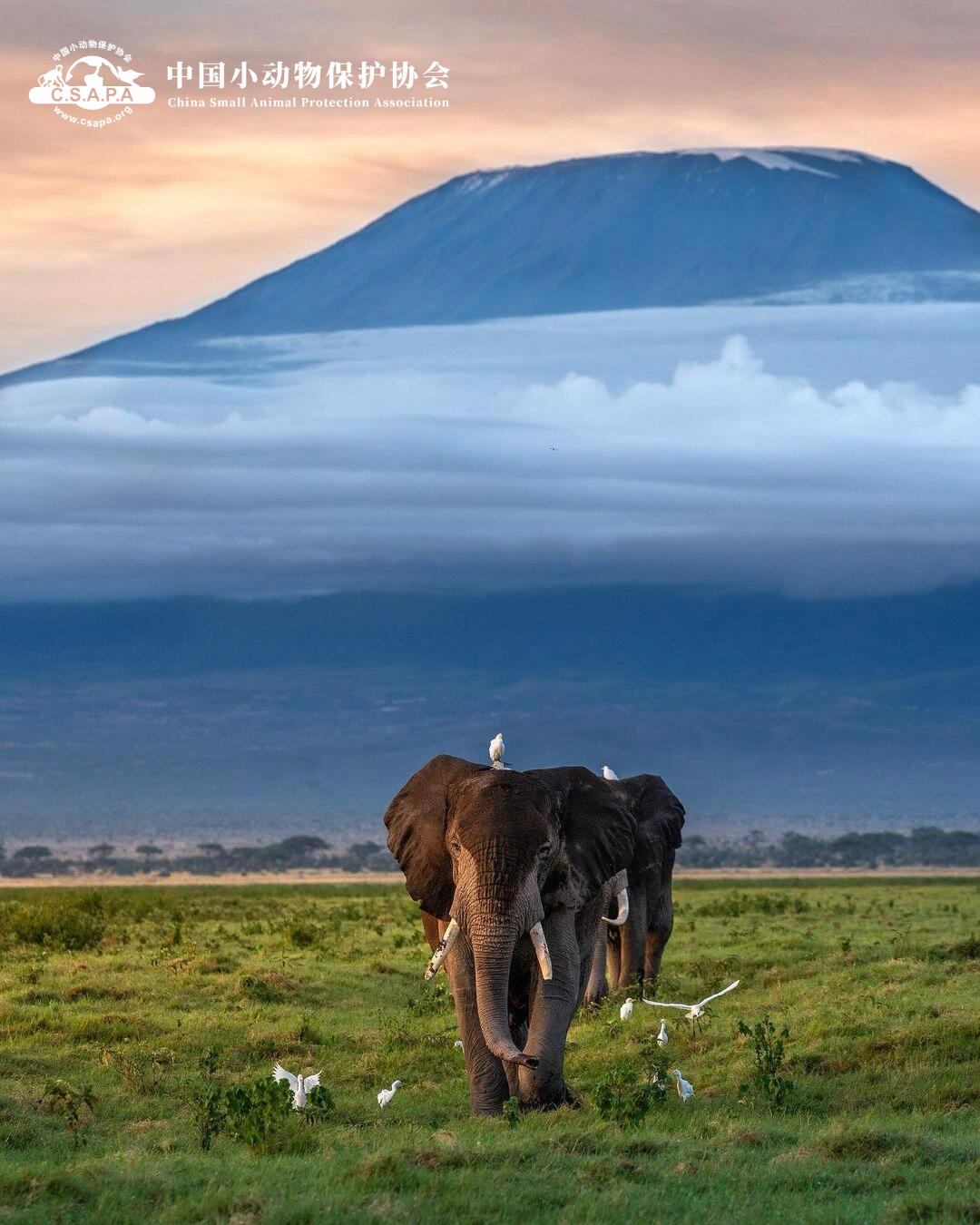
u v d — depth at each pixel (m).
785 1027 54.16
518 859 44.69
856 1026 57.34
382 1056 56.88
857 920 117.62
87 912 125.62
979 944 78.25
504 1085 46.72
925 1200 33.81
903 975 70.31
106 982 70.62
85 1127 44.31
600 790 49.25
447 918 47.31
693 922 115.19
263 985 70.38
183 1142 42.09
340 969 79.81
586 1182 36.09
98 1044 57.66
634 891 73.31
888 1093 48.72
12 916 102.31
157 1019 62.53
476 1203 33.59
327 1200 33.06
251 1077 53.06
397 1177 35.34
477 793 46.38
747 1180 36.97
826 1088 49.47
